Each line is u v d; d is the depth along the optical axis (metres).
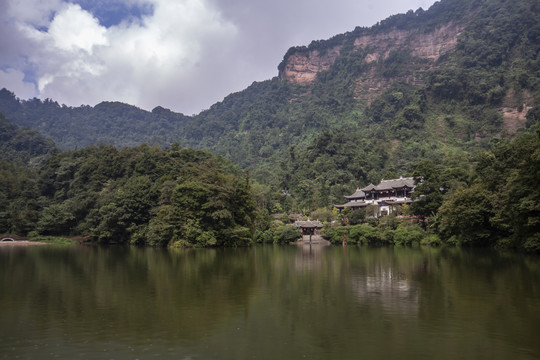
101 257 52.88
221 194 72.94
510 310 20.62
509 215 52.62
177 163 100.75
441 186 78.81
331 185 142.25
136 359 14.11
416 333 16.89
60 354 14.62
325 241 94.38
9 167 128.50
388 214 88.12
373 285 28.59
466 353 14.52
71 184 107.19
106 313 20.50
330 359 14.06
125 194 87.44
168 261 47.03
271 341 16.02
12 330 17.61
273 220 101.75
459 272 34.53
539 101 175.38
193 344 15.72
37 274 35.09
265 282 30.23
